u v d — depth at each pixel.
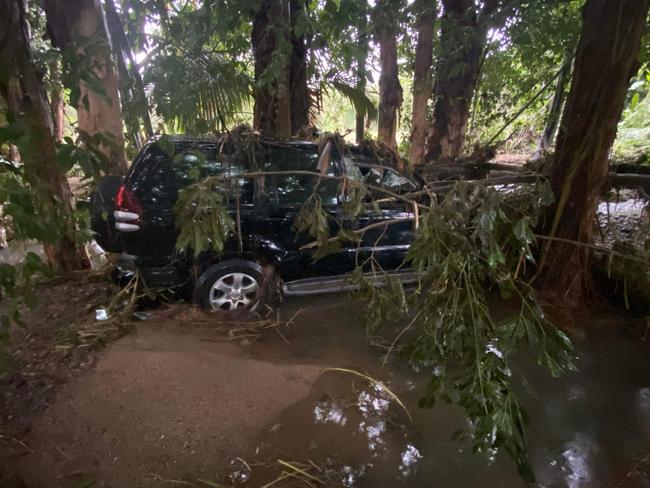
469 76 7.73
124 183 3.63
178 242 2.48
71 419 2.54
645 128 10.91
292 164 4.04
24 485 2.11
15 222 1.75
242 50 5.26
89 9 4.07
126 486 2.15
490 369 2.00
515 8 5.09
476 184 2.34
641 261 3.13
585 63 4.04
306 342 3.71
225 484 2.19
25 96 3.16
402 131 12.27
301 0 4.12
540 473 2.39
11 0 2.19
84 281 4.51
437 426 2.71
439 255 2.25
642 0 3.71
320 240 2.80
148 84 3.54
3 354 2.43
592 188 4.21
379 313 3.06
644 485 2.34
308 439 2.54
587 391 3.17
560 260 4.35
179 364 3.12
